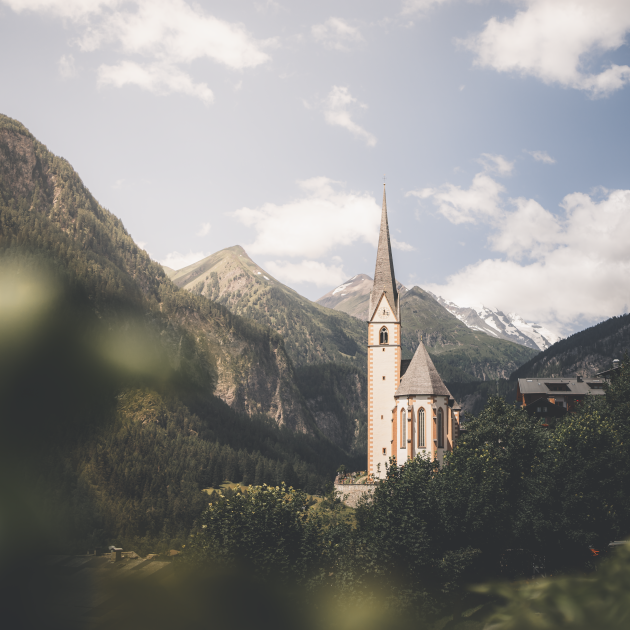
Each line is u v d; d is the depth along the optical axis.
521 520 60.66
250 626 47.12
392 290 114.31
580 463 63.03
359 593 53.53
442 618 55.50
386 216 119.88
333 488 104.38
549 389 129.62
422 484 61.88
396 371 111.19
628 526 59.44
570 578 6.89
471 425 80.12
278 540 58.50
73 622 36.00
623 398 80.19
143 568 48.00
